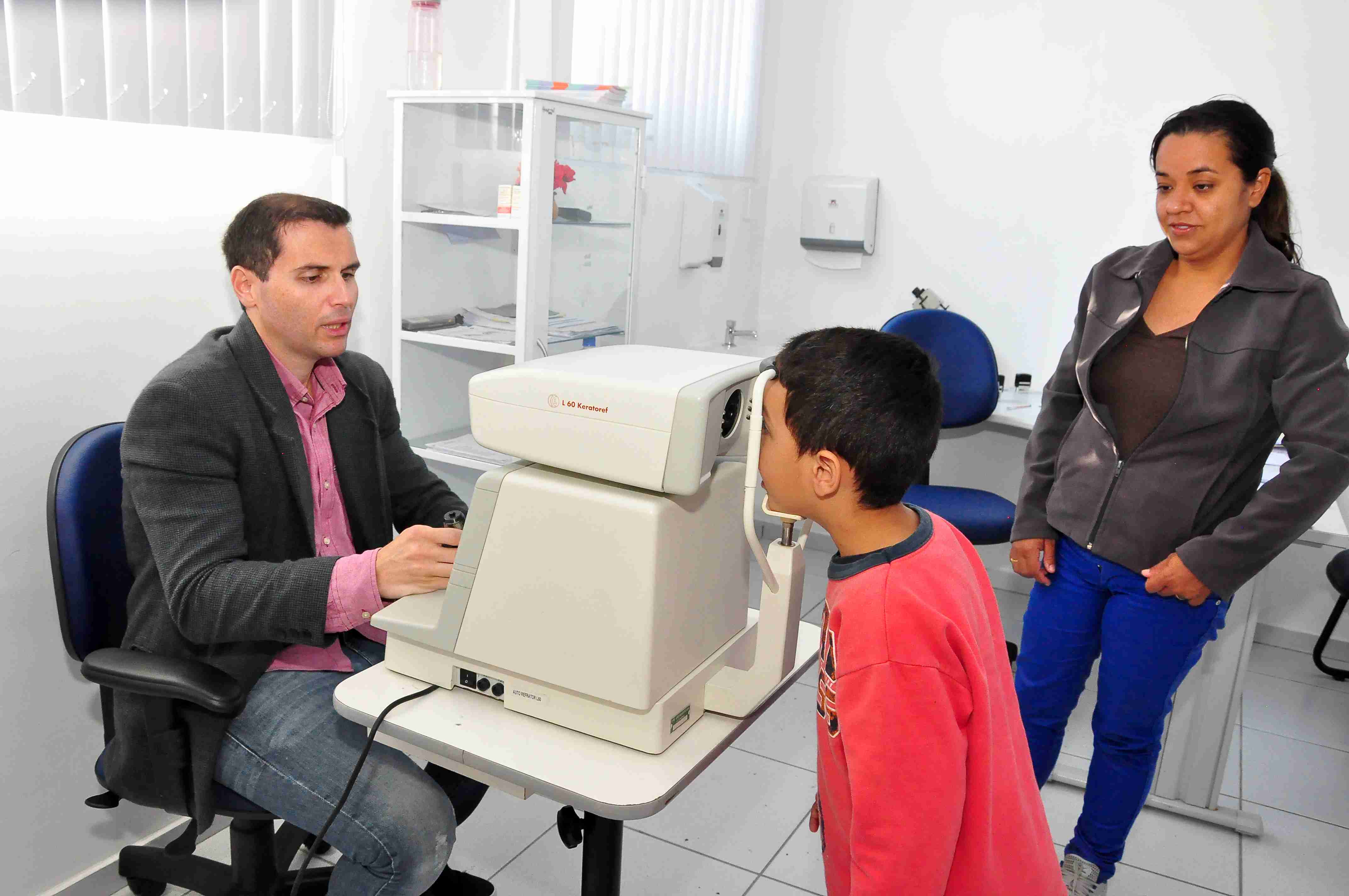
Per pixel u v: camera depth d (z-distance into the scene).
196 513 1.33
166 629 1.41
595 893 1.28
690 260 3.40
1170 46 3.05
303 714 1.40
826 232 3.61
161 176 1.75
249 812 1.41
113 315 1.71
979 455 3.53
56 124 1.59
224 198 1.88
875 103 3.54
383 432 1.71
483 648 1.14
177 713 1.36
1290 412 1.52
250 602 1.27
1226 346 1.56
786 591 1.14
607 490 1.06
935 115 3.45
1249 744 2.61
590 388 1.04
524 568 1.10
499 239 2.33
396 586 1.25
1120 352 1.68
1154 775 1.98
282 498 1.46
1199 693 2.21
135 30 1.70
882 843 0.89
